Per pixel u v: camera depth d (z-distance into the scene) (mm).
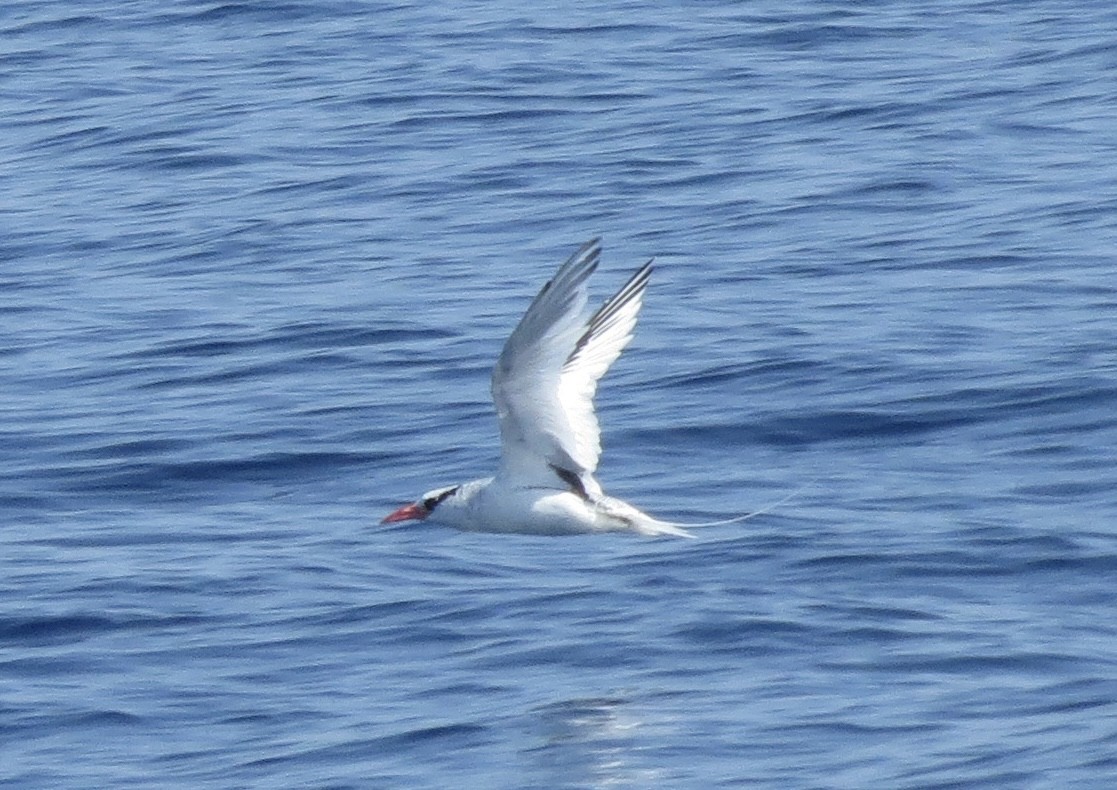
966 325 20781
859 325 20922
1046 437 18219
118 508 18016
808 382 19578
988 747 13172
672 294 22281
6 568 16781
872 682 14289
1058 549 16094
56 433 19531
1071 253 22641
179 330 22062
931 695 14047
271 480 18438
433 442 18891
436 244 24344
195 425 19516
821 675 14422
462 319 21781
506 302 22203
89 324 22469
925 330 20672
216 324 22172
